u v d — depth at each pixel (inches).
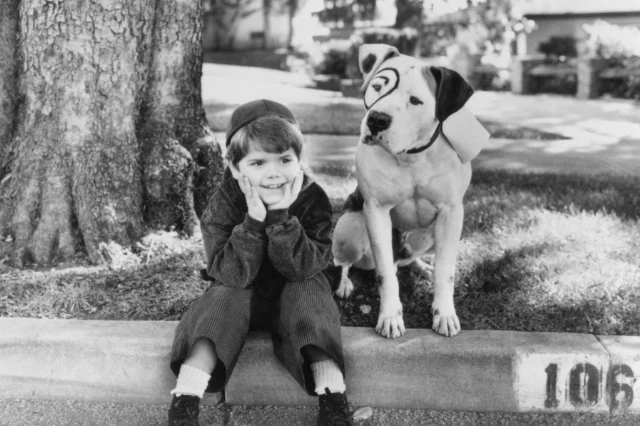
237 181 110.7
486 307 126.7
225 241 108.9
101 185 142.7
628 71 440.1
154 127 152.9
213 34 648.4
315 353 105.7
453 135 109.9
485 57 481.4
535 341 112.3
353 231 125.2
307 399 113.4
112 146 143.7
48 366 113.7
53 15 136.7
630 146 273.9
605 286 132.9
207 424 108.8
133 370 112.8
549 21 573.0
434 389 112.0
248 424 108.9
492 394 111.4
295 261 105.3
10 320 117.7
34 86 140.7
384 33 447.5
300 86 444.1
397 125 100.4
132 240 145.9
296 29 636.1
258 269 107.1
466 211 179.0
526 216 174.2
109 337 112.7
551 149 269.0
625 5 556.4
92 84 140.3
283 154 104.7
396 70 102.5
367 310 126.6
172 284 133.9
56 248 141.8
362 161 114.0
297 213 111.7
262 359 111.9
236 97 372.8
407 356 110.9
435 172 112.0
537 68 475.2
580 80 448.1
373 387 112.5
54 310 124.6
